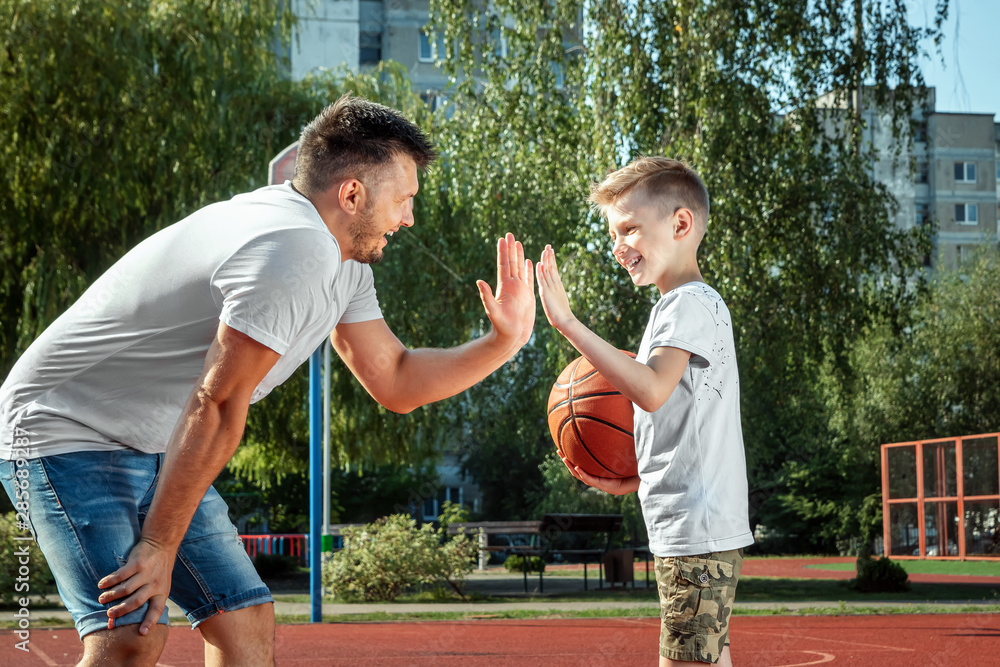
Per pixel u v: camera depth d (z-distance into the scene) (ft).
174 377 6.53
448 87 44.06
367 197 6.84
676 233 8.45
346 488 103.24
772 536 107.76
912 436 81.51
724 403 7.93
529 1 41.83
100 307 6.40
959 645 21.90
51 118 39.81
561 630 25.81
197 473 5.80
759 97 38.58
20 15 39.55
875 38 40.73
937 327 80.23
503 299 7.96
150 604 5.90
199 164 42.37
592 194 8.95
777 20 38.83
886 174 110.01
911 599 38.70
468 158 42.37
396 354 8.34
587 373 9.06
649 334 8.18
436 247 44.60
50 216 40.52
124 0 41.93
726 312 8.18
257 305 5.87
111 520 6.15
